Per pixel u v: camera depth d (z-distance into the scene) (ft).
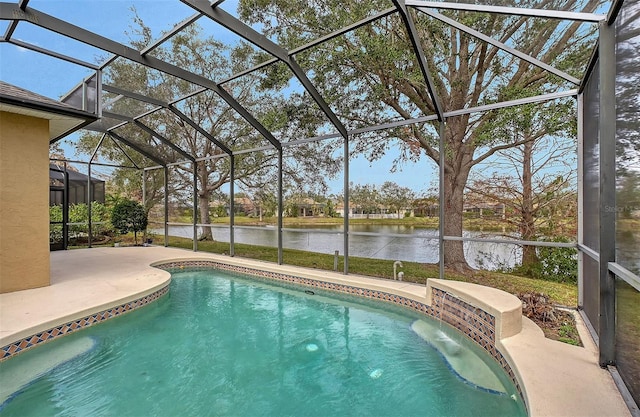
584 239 12.16
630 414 6.04
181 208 33.01
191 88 20.53
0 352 9.61
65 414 8.04
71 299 13.43
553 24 15.67
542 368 7.85
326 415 8.07
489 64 19.53
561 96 12.73
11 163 14.10
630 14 6.93
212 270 25.02
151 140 28.48
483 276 19.35
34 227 14.93
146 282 16.53
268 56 21.36
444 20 12.07
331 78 21.85
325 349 11.87
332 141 23.21
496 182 20.36
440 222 15.70
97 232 33.45
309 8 19.25
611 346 7.75
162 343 12.44
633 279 6.20
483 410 7.93
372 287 16.72
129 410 8.28
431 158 20.89
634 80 6.77
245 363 10.89
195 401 8.70
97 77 15.80
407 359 10.93
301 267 21.98
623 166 7.32
